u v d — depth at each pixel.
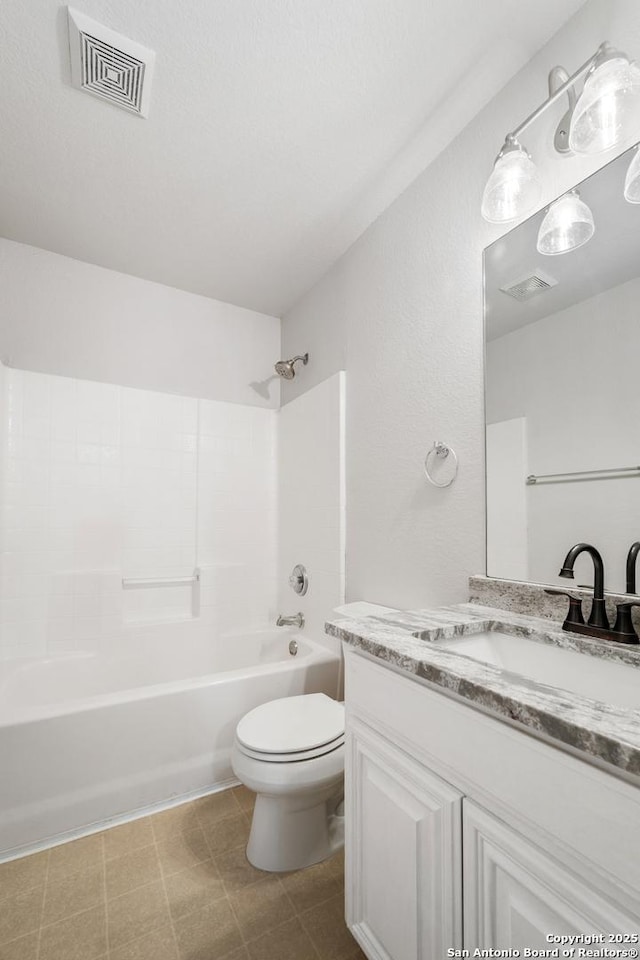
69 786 1.48
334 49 1.26
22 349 2.17
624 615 0.90
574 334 1.13
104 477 2.33
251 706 1.81
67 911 1.19
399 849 0.85
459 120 1.47
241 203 1.90
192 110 1.45
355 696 1.03
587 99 0.85
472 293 1.43
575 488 1.10
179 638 2.41
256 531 2.76
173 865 1.36
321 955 1.07
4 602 2.04
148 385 2.50
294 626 2.48
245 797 1.69
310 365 2.53
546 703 0.59
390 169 1.70
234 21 1.19
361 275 2.05
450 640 1.04
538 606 1.15
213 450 2.66
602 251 1.08
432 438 1.57
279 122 1.50
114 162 1.67
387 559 1.76
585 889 0.54
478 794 0.70
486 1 1.14
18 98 1.40
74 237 2.14
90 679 2.14
